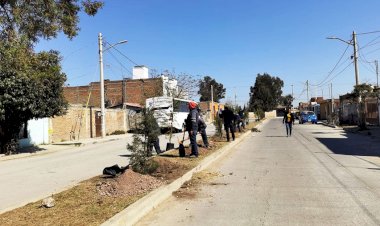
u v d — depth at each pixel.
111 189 8.91
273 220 7.14
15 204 8.76
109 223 6.43
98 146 27.05
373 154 17.23
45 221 6.76
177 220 7.30
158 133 11.62
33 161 19.02
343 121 52.31
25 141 27.09
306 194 9.22
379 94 34.81
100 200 8.11
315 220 7.08
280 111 134.88
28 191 10.66
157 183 9.64
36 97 21.59
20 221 6.81
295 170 12.93
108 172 10.83
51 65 22.80
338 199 8.64
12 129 22.00
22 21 19.66
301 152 18.48
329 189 9.73
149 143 11.48
